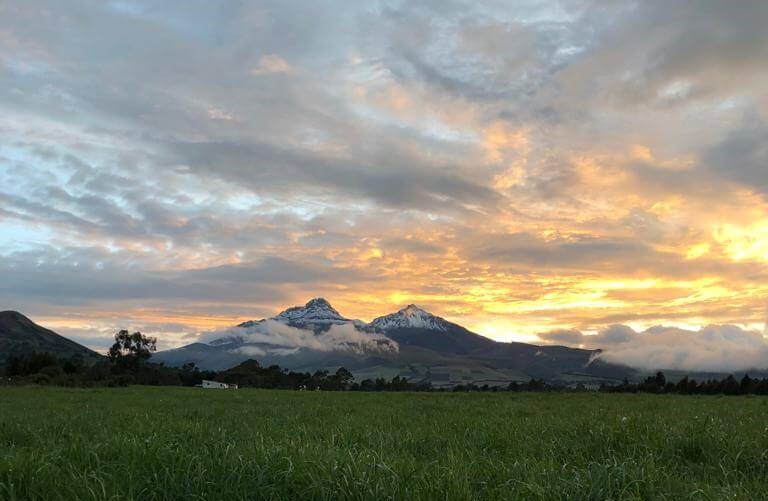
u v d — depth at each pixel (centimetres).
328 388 15600
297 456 720
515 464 750
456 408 2481
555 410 2305
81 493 588
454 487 603
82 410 2348
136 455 740
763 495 640
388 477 635
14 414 2078
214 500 589
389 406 2708
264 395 4925
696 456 895
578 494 615
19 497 602
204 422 1502
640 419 1245
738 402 3222
